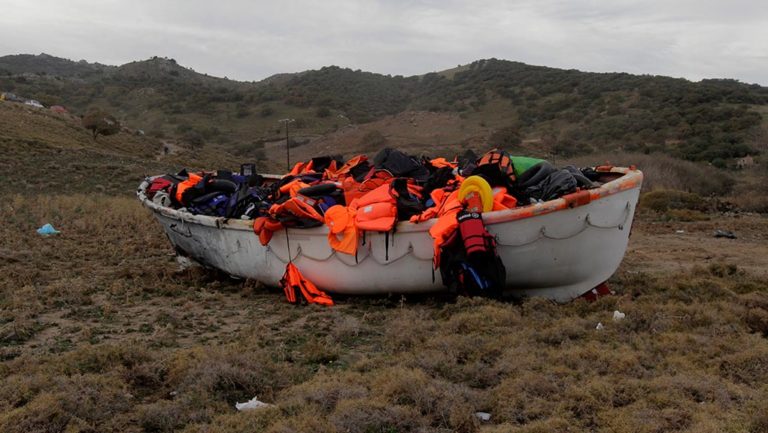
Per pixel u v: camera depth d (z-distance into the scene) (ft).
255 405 13.26
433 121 322.75
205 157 246.27
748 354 14.96
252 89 564.71
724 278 25.49
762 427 11.47
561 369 14.46
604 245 21.91
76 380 13.88
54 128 208.54
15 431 11.64
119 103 511.81
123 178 112.78
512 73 406.82
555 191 21.65
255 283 26.02
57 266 30.94
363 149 273.13
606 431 11.62
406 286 22.65
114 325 20.08
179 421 12.43
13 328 18.88
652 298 21.44
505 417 12.52
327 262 23.20
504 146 206.28
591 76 333.62
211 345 17.53
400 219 22.34
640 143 179.01
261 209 25.40
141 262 32.94
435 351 16.08
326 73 559.79
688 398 12.84
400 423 12.01
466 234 19.93
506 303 20.93
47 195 84.33
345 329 18.53
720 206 66.33
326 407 12.82
